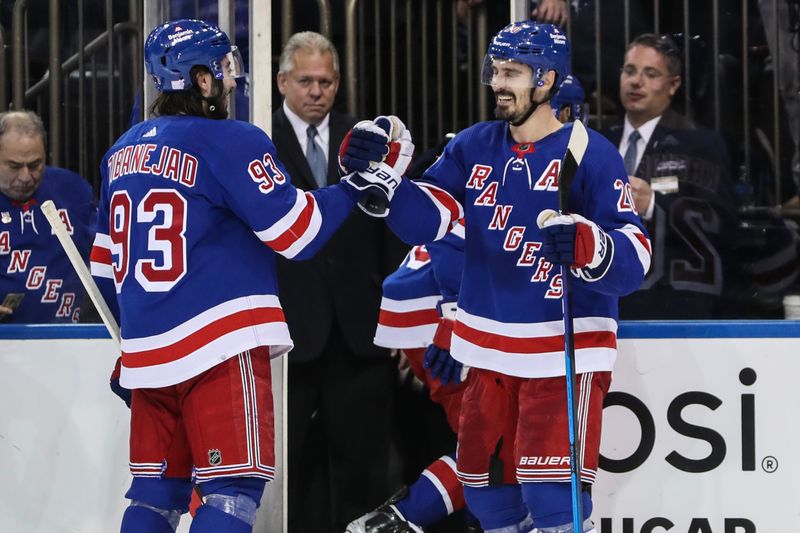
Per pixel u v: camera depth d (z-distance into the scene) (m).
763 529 11.96
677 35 13.03
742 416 11.92
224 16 12.45
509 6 13.27
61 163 13.13
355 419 13.27
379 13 13.34
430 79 13.44
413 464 13.52
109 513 12.23
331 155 13.07
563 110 11.59
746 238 13.10
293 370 13.09
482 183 10.30
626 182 10.02
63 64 13.08
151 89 12.39
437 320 12.67
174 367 9.44
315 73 12.80
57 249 12.84
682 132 13.11
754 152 13.11
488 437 10.44
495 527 10.70
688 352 11.94
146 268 9.48
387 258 13.15
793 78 13.00
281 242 9.49
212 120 9.61
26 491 12.26
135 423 9.87
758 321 11.89
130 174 9.61
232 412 9.44
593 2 13.04
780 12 12.95
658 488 11.98
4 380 12.22
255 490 9.66
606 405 11.98
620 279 9.52
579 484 9.49
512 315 10.13
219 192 9.48
